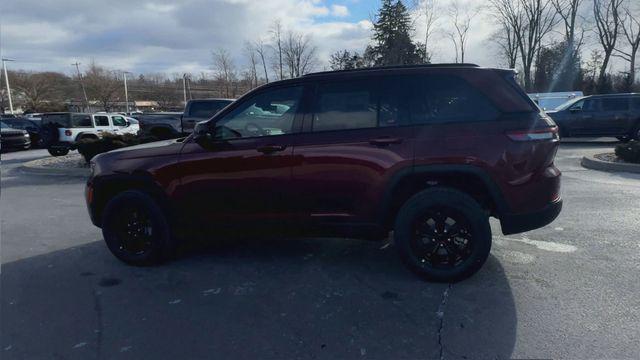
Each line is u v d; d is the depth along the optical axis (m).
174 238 4.43
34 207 7.55
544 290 3.60
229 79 39.00
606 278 3.80
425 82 3.75
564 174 8.98
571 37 36.25
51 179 10.67
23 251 5.08
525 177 3.58
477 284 3.76
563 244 4.70
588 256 4.33
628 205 6.26
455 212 3.66
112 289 3.91
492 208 3.88
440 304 3.43
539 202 3.63
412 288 3.73
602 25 33.12
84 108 63.28
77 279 4.17
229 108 4.11
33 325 3.29
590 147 14.13
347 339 2.98
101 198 4.57
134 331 3.16
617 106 15.01
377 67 3.90
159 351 2.89
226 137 4.12
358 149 3.76
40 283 4.09
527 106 3.65
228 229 4.21
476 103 3.66
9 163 15.01
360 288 3.78
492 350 2.79
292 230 4.05
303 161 3.87
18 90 63.12
